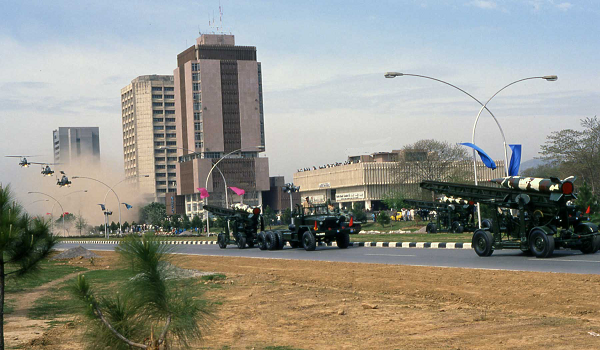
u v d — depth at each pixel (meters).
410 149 90.31
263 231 33.44
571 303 10.12
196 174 161.88
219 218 39.31
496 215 20.33
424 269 16.67
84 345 5.12
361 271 17.34
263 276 17.58
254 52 172.62
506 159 35.22
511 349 7.18
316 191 162.50
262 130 178.88
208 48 168.75
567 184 18.16
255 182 166.75
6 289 16.22
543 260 17.84
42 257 8.83
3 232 7.31
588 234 19.09
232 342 8.16
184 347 5.38
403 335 8.39
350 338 8.33
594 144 55.31
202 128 165.62
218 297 13.19
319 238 30.77
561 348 7.08
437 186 22.55
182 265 5.50
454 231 42.53
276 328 9.27
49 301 13.48
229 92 168.12
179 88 172.75
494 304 10.71
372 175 140.88
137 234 5.29
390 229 54.72
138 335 5.15
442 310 10.34
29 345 8.17
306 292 13.59
